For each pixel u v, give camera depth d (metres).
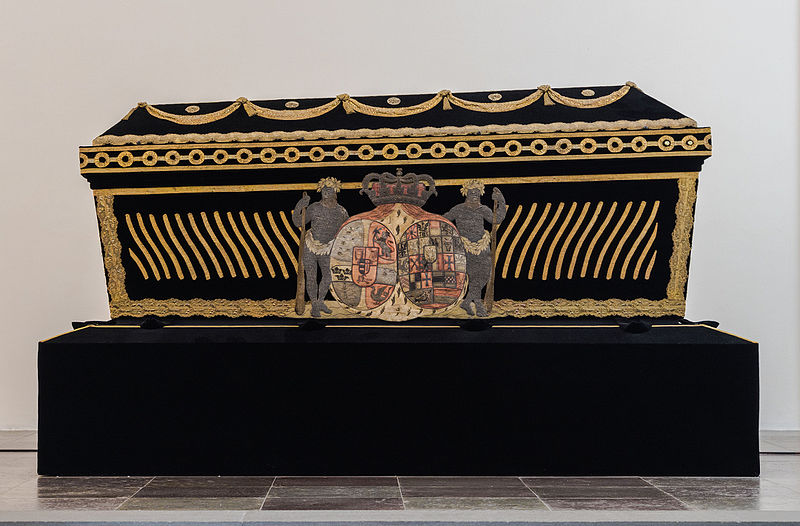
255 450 3.41
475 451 3.39
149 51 4.50
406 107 3.64
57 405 3.43
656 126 3.46
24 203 4.54
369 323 3.54
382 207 3.55
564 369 3.38
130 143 3.55
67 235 4.54
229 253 3.60
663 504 2.93
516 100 3.63
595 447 3.37
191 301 3.63
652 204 3.51
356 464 3.40
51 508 2.91
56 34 4.52
